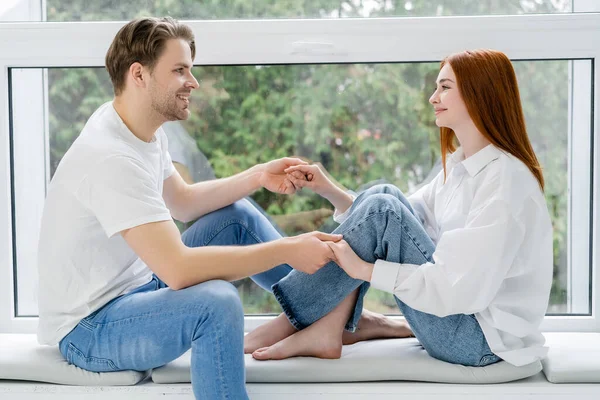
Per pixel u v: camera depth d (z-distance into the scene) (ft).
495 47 6.88
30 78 7.23
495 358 5.60
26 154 7.33
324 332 5.77
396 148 7.17
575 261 7.29
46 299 5.57
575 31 6.82
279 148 7.21
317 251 5.42
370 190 6.00
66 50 7.00
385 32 6.88
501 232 5.21
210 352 5.10
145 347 5.28
